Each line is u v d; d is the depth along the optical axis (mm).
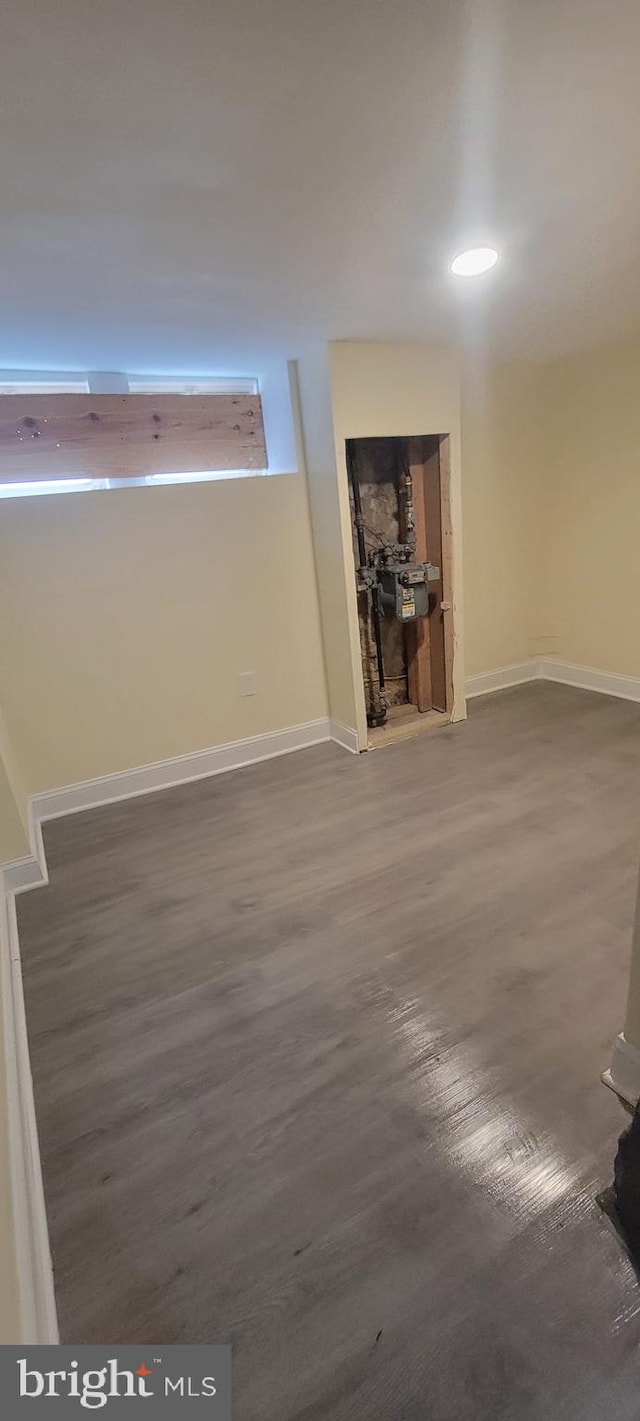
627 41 1044
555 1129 1302
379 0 887
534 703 3619
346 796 2738
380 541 3275
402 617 3113
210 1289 1099
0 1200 1047
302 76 1004
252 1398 968
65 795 2768
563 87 1137
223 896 2133
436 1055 1489
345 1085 1439
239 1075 1487
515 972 1706
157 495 2637
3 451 2441
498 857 2201
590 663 3752
